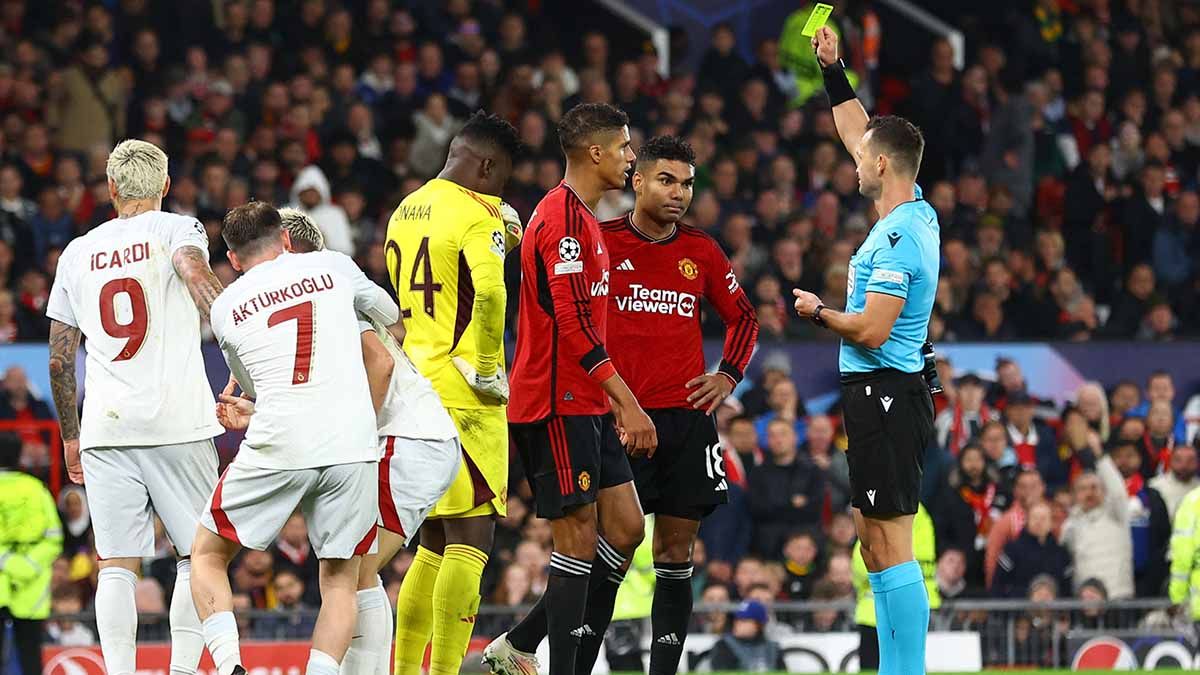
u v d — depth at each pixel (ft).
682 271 84.74
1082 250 205.87
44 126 191.11
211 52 203.62
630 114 205.05
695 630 142.92
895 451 80.18
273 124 195.62
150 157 83.51
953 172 217.56
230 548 75.66
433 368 84.99
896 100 232.73
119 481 80.89
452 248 84.53
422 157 198.39
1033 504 156.25
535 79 213.46
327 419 74.43
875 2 249.55
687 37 229.25
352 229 183.11
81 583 148.25
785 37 123.13
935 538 157.69
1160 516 162.81
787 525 154.81
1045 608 143.95
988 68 223.51
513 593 143.13
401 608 87.35
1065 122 224.53
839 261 183.42
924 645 80.48
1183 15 244.42
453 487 84.48
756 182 199.93
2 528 121.29
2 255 171.63
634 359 83.92
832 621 142.10
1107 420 172.45
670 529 84.84
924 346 83.46
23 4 207.21
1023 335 186.60
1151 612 146.30
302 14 210.18
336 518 74.84
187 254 80.74
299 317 75.15
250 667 129.08
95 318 81.46
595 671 138.31
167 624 138.92
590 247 78.89
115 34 203.10
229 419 80.84
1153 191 212.43
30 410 157.28
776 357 168.55
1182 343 175.73
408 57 211.41
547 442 79.51
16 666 127.65
